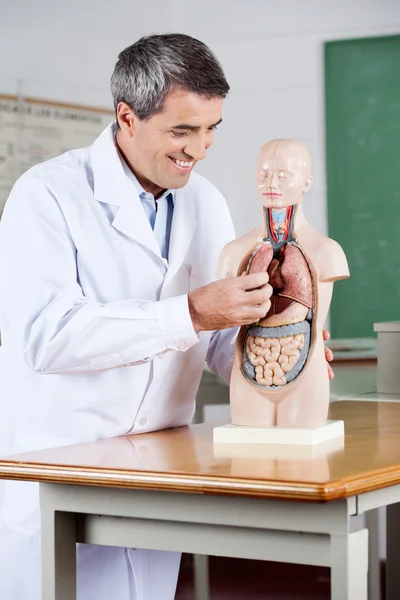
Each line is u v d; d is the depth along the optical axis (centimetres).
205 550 154
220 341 220
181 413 212
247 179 496
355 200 482
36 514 199
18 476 159
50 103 494
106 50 498
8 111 489
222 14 493
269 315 184
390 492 155
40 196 194
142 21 498
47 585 165
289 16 486
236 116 495
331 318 488
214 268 219
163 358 201
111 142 202
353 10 479
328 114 484
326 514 142
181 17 497
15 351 199
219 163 499
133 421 201
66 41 495
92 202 199
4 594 204
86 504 161
